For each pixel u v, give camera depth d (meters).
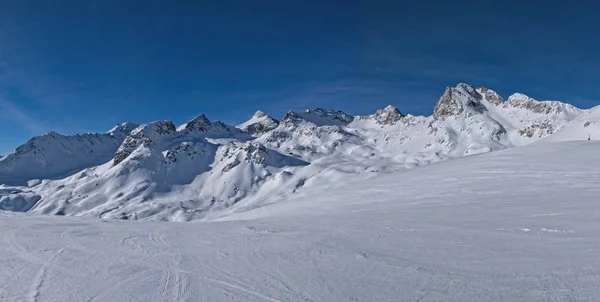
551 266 8.26
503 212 16.27
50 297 7.66
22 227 16.55
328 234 13.66
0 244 12.74
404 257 9.88
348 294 7.43
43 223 18.14
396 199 27.00
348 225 15.62
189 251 11.58
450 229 13.32
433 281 7.91
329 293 7.52
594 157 33.78
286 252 10.98
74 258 10.77
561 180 25.42
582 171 27.92
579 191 20.64
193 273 9.14
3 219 19.91
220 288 8.02
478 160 42.94
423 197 26.05
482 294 7.06
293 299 7.28
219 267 9.60
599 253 8.89
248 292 7.73
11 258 10.79
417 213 18.39
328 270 8.99
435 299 6.98
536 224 12.93
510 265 8.59
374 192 33.44
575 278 7.43
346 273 8.72
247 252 11.19
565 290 6.90
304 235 13.66
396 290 7.52
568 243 10.07
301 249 11.29
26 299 7.55
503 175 30.73
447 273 8.37
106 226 17.50
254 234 14.40
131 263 10.17
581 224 12.29
